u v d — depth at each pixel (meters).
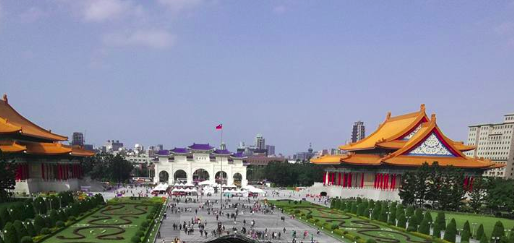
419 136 142.88
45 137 163.75
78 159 179.88
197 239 76.75
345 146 193.62
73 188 155.12
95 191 168.88
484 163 142.88
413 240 81.56
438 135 143.62
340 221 103.38
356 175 164.00
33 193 133.00
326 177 186.62
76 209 97.06
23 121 172.75
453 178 118.06
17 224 67.94
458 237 83.81
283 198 160.25
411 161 139.00
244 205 134.25
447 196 116.06
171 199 145.88
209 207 124.81
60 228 81.56
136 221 94.38
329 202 147.38
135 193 162.88
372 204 113.38
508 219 105.56
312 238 78.44
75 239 73.56
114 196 149.50
